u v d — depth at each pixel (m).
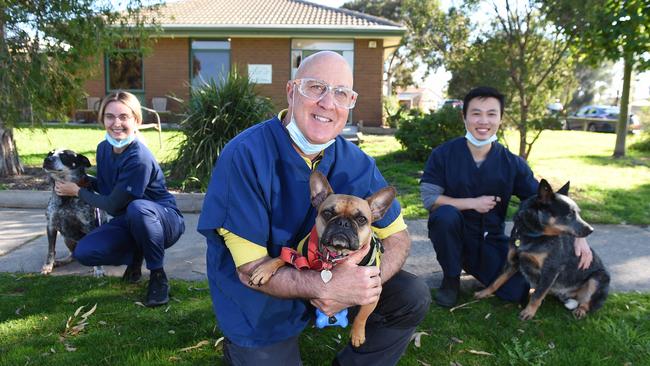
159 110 16.83
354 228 2.15
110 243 3.64
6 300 3.61
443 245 3.67
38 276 4.11
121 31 8.01
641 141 14.48
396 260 2.61
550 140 16.14
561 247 3.50
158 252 3.58
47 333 3.15
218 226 2.28
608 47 8.62
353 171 2.64
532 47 8.59
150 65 16.89
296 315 2.43
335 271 2.21
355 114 16.66
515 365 2.93
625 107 11.68
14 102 6.71
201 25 15.94
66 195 3.97
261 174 2.32
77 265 4.43
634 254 4.90
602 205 6.68
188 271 4.32
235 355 2.41
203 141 7.14
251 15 17.58
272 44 16.59
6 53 6.49
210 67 17.00
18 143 10.81
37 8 6.81
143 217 3.50
